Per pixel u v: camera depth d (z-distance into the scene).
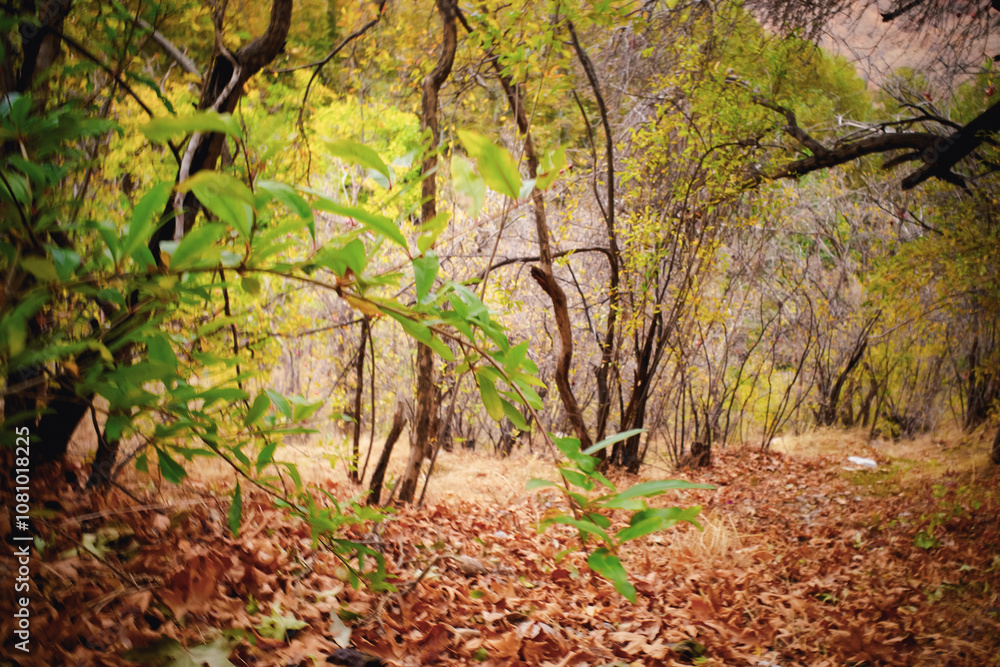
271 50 2.94
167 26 3.38
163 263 1.07
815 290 13.10
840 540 6.03
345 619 2.59
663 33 7.98
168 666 1.78
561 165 1.11
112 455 2.82
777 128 7.86
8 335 0.90
